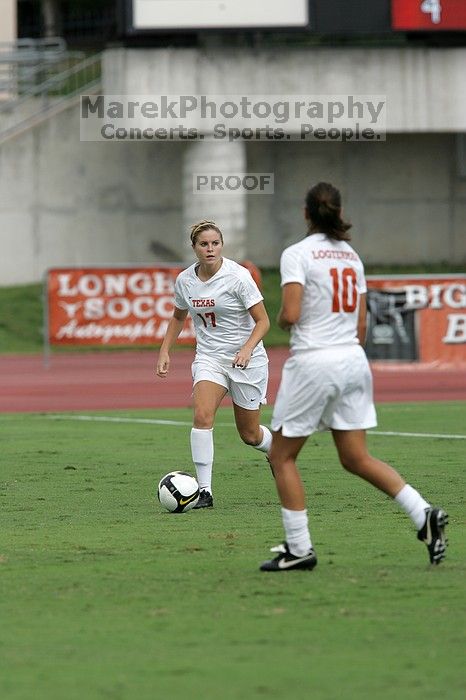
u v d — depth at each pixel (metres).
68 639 22.00
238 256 129.50
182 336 99.00
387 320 90.44
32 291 131.00
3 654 21.08
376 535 32.19
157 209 140.12
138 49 123.19
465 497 38.81
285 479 27.23
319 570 27.62
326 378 26.30
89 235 139.00
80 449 52.72
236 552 30.03
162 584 26.36
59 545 31.08
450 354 91.50
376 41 134.88
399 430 59.09
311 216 26.91
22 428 61.72
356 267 26.86
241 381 37.94
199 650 21.20
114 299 97.69
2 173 137.00
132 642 21.77
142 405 74.81
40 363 105.88
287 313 26.30
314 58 125.25
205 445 37.66
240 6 119.50
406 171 145.00
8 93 148.75
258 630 22.48
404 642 21.58
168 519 35.28
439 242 146.25
